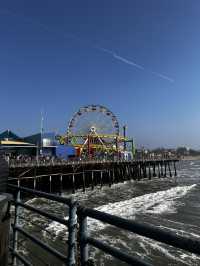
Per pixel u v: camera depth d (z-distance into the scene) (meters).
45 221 19.17
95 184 50.91
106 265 13.45
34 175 36.44
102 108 70.56
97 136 68.44
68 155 56.31
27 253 10.84
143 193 41.75
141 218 24.98
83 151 66.94
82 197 37.28
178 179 67.19
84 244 2.93
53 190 41.72
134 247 16.42
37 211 4.10
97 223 20.34
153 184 54.88
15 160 34.69
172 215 26.17
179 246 1.98
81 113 69.75
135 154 72.44
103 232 18.62
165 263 14.55
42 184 40.06
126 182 57.69
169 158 76.38
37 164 36.69
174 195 39.41
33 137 54.72
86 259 2.91
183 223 23.27
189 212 27.48
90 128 68.44
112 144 71.00
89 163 44.50
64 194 39.69
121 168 58.03
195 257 15.18
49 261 11.42
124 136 76.81
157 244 16.86
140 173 64.75
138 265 2.31
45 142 53.94
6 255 4.04
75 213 3.13
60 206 26.55
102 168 48.97
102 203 32.75
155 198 36.41
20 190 4.69
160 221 23.92
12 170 34.31
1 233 3.87
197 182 59.62
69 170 42.69
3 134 52.44
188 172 98.12
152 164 71.38
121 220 2.46
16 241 4.81
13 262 4.80
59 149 55.31
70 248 3.15
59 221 3.46
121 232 18.70
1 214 3.87
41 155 49.78
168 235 2.07
